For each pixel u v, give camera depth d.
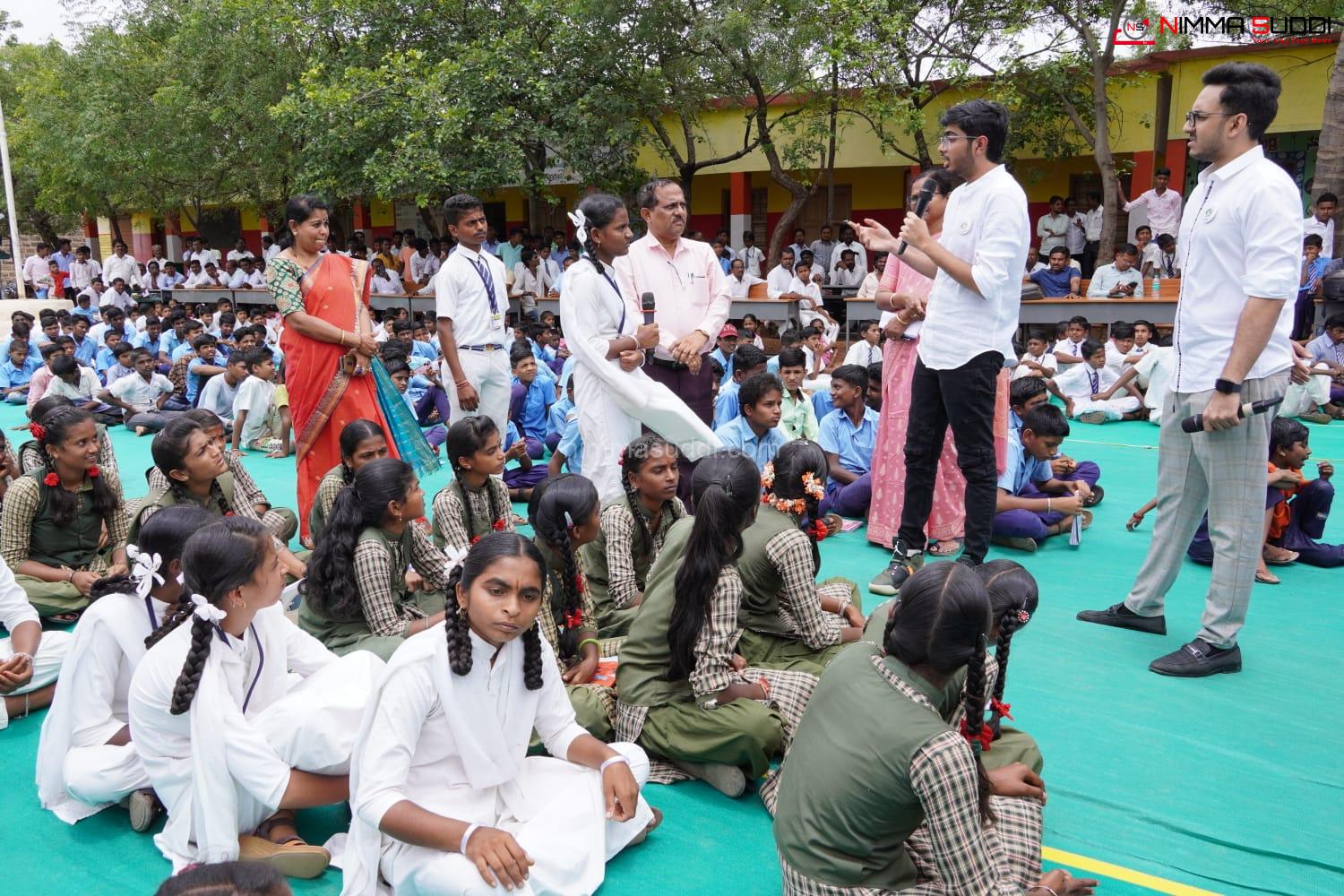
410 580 3.83
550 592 3.53
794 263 14.23
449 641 2.43
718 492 2.97
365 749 2.42
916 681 2.28
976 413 4.36
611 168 13.84
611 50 12.97
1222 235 3.65
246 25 15.26
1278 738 3.39
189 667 2.61
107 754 2.92
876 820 2.20
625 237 4.78
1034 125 13.63
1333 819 2.93
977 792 2.13
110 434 9.43
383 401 5.51
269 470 7.79
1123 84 12.80
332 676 2.94
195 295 17.95
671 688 3.15
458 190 12.84
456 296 5.84
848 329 12.05
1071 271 12.58
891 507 5.47
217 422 4.60
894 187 17.27
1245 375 3.62
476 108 12.67
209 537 2.65
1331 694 3.72
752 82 13.16
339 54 14.00
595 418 4.80
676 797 3.11
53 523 4.36
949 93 14.18
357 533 3.55
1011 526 5.45
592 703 3.21
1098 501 6.36
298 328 5.20
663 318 5.13
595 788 2.68
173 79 16.14
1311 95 12.45
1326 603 4.65
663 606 3.16
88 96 16.94
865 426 6.32
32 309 14.51
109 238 25.20
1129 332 9.59
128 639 3.02
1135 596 4.32
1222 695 3.71
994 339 4.32
